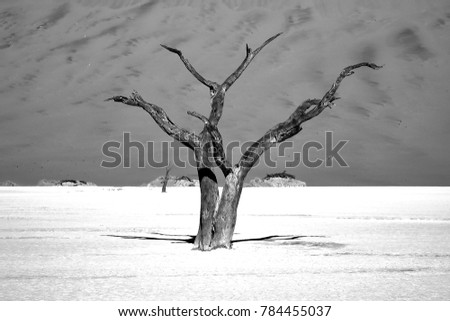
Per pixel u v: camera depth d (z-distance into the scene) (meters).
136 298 12.91
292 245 21.03
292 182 110.75
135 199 55.22
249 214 35.59
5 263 17.16
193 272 15.71
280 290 13.60
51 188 103.88
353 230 26.14
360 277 15.06
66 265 16.78
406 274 15.48
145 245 21.02
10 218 32.16
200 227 19.97
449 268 16.36
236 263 17.11
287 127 19.09
